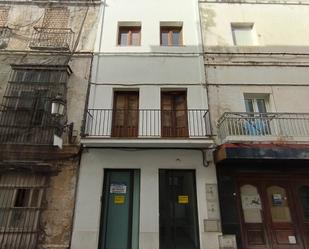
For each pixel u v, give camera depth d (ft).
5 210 20.61
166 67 26.73
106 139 21.83
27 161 21.83
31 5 30.22
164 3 30.42
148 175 22.20
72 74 26.22
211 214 21.01
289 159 20.56
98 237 20.40
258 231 21.07
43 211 20.81
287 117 24.08
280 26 29.40
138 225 21.17
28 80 24.98
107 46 27.76
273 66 26.99
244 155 20.24
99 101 24.99
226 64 26.91
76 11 30.01
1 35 28.17
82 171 22.08
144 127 24.02
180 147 22.81
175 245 20.67
